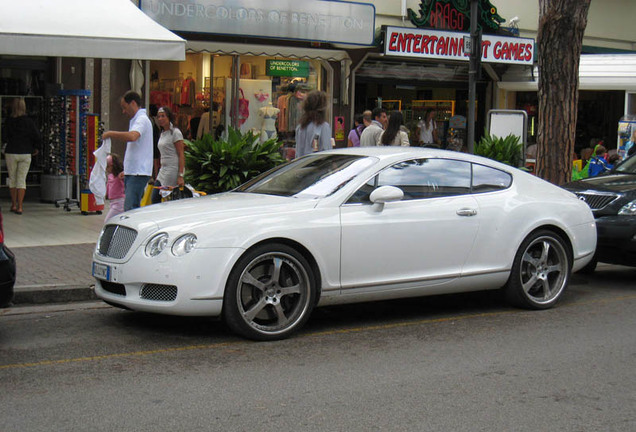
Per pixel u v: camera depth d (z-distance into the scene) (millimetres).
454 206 7352
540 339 6785
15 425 4617
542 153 11867
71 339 6551
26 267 8914
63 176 14211
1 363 5848
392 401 5125
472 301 8375
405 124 18781
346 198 6910
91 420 4715
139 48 11219
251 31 15188
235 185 10008
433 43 17531
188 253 6199
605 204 9336
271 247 6441
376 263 6938
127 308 6574
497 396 5262
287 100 16875
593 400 5211
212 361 5977
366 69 18031
